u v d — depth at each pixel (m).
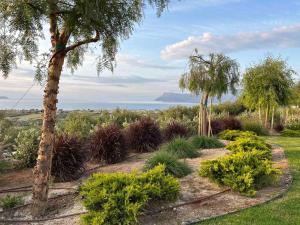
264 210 6.19
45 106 6.55
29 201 7.38
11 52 6.50
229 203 6.69
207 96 15.70
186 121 19.42
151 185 6.14
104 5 5.87
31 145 10.60
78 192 7.38
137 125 12.97
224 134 16.20
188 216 6.13
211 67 15.42
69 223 6.16
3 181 9.13
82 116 18.95
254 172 7.35
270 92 22.92
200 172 7.74
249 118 24.06
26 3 5.79
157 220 5.98
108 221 5.51
